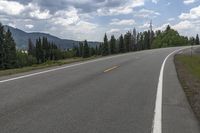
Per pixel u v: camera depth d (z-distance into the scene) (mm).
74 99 9055
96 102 8656
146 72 17250
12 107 7863
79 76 15008
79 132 5805
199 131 6031
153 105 8352
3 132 5750
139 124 6430
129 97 9500
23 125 6230
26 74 15641
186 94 10297
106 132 5832
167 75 15867
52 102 8562
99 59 29859
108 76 15117
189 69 20719
